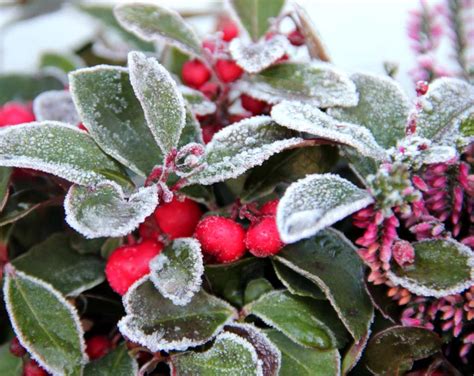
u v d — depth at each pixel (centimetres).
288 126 17
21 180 20
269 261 19
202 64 21
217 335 17
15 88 25
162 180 17
